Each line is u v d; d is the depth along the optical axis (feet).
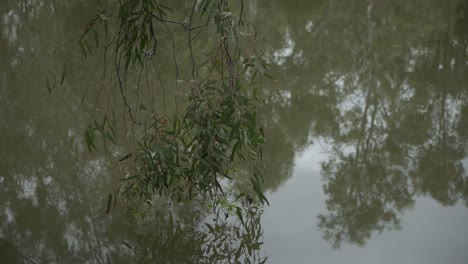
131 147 15.71
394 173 15.78
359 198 14.08
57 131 17.40
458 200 14.08
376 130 19.48
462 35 36.52
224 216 12.73
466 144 17.97
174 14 30.53
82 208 12.95
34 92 21.20
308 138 18.44
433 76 26.43
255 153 12.41
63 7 31.81
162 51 25.75
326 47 33.17
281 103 21.68
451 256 11.43
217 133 11.19
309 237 12.14
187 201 13.19
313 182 14.90
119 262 11.14
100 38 28.22
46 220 12.46
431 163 16.52
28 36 28.96
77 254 11.30
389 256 11.42
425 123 20.07
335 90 24.25
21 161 15.31
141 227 12.25
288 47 32.12
